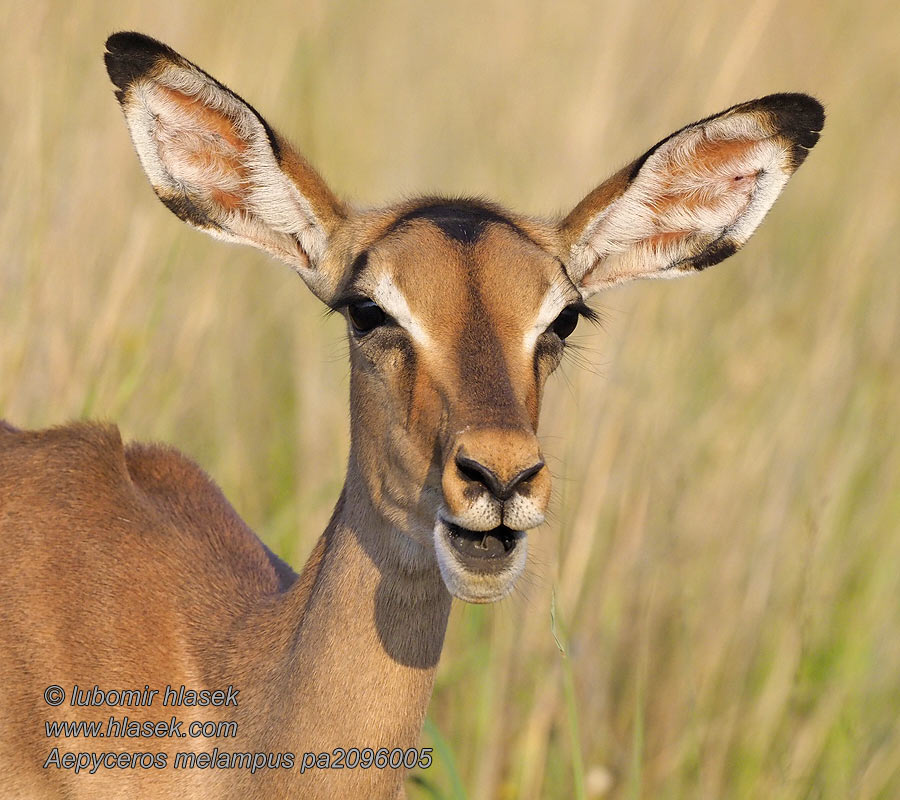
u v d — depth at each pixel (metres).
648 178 12.16
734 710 16.67
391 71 27.69
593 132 20.75
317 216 11.80
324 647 11.05
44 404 16.89
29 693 11.89
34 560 12.20
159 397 18.45
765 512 18.44
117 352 17.55
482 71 27.30
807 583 16.41
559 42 27.30
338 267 11.74
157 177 11.70
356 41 28.03
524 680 16.84
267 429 20.47
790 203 26.42
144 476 13.46
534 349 10.80
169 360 18.92
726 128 12.01
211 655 11.86
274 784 11.11
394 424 10.71
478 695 16.61
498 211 12.24
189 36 21.31
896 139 27.08
